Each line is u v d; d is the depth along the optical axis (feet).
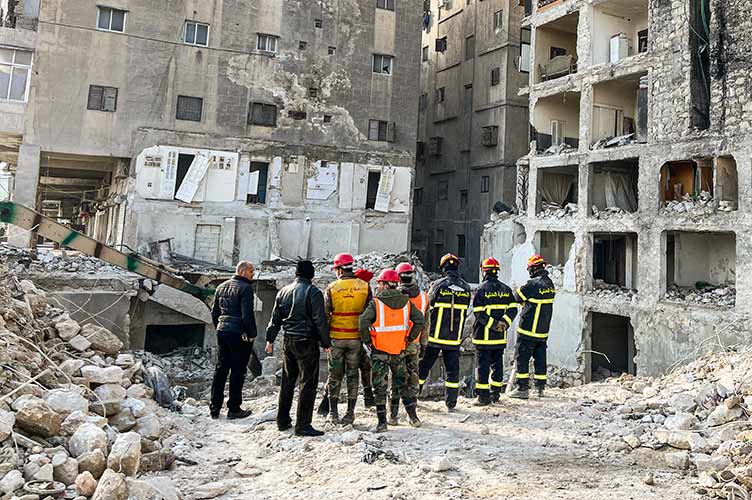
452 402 30.22
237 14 87.45
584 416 29.14
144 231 80.33
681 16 63.21
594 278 80.28
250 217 86.58
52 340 27.66
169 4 83.30
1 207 41.14
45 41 77.00
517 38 108.37
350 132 94.22
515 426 27.20
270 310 76.79
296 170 89.76
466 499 17.87
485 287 31.73
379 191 94.99
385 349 25.76
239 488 18.65
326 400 29.25
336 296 26.55
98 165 89.81
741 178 55.67
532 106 84.33
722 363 35.94
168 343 74.64
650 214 64.44
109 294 62.34
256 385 57.98
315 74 92.32
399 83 97.81
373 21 96.53
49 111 77.00
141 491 15.26
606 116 76.84
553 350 75.25
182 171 84.69
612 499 18.04
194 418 28.58
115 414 20.90
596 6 76.07
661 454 22.75
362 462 20.93
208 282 64.44
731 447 21.31
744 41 56.75
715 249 67.62
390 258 83.76
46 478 14.71
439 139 124.77
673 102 63.36
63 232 44.24
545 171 84.23
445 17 127.44
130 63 81.15
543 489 18.94
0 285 27.99
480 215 111.14
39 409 16.74
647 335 62.75
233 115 86.79
